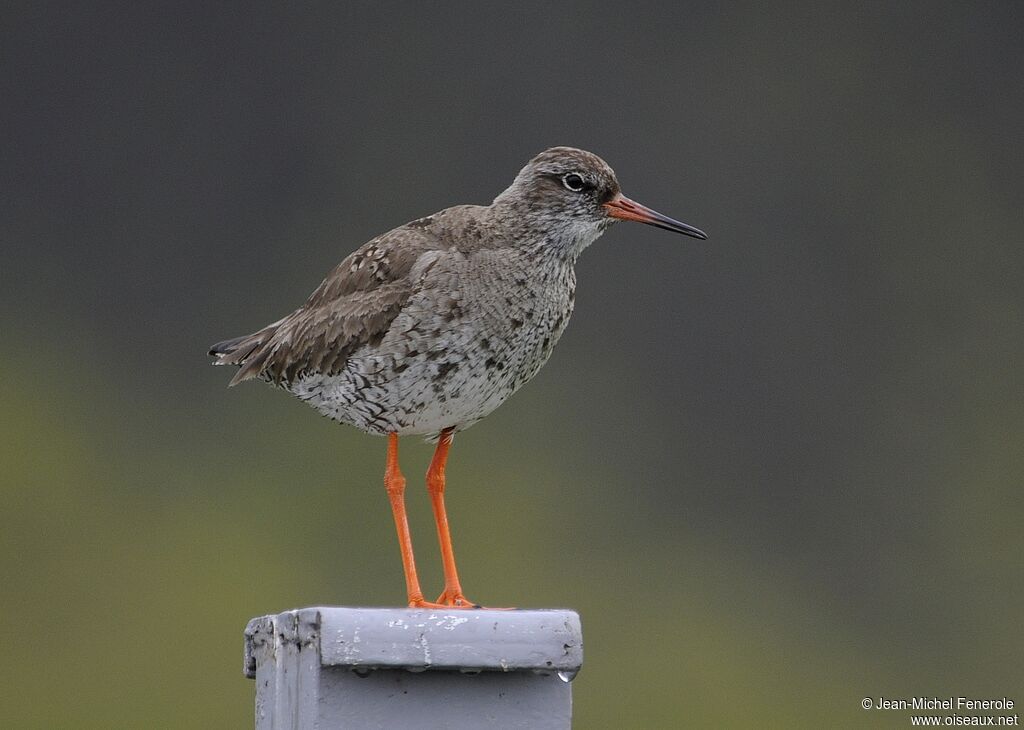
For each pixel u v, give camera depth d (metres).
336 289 8.62
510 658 5.54
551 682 5.67
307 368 8.57
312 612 5.58
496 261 8.27
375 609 5.55
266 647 6.16
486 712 5.63
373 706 5.57
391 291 8.19
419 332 8.10
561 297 8.59
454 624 5.54
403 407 8.27
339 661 5.45
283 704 5.88
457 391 8.23
